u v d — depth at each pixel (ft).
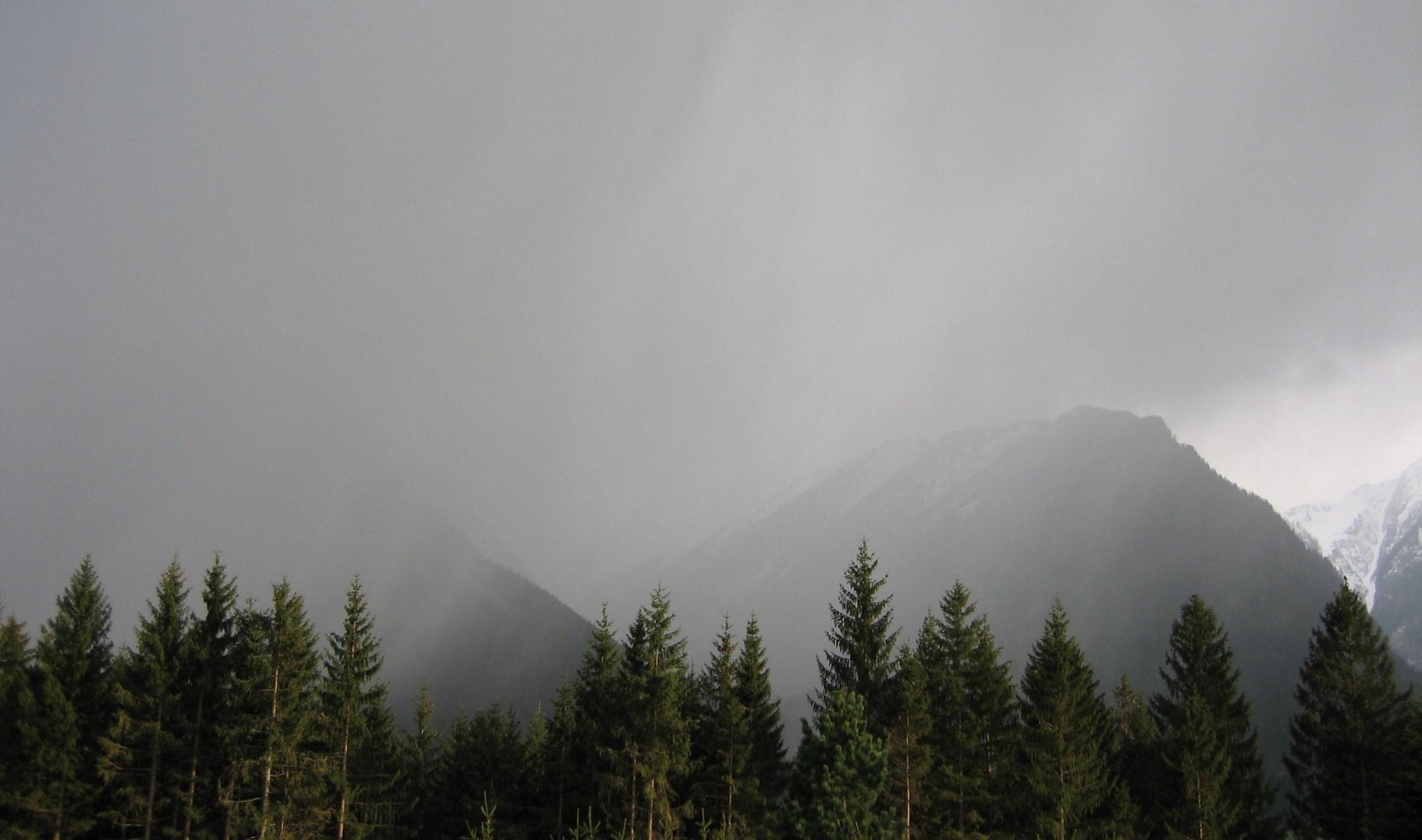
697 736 200.95
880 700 191.93
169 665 185.88
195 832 180.04
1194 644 231.09
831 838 132.87
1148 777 211.41
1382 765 200.13
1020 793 195.00
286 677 183.93
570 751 214.48
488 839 152.87
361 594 207.10
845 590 204.44
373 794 206.28
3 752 176.14
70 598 192.54
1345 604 217.36
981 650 203.10
